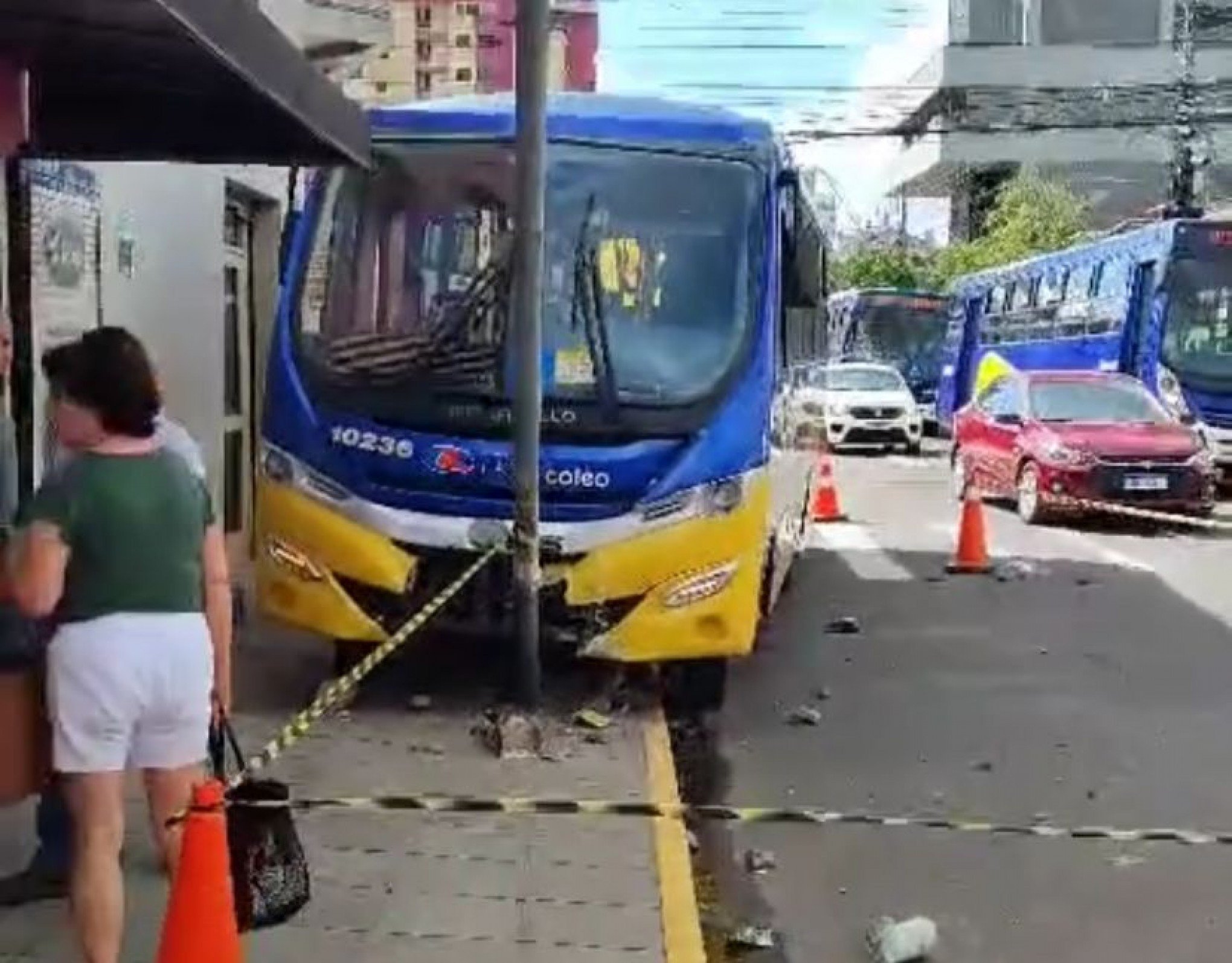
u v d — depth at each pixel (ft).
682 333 30.42
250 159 27.43
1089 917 22.38
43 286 29.58
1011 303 109.29
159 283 36.55
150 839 21.68
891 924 21.45
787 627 44.39
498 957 19.01
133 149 26.71
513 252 29.48
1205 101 146.41
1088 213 168.96
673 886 21.50
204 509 16.90
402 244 30.81
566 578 29.63
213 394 40.37
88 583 16.05
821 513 70.95
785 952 21.16
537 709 29.53
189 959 15.26
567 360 29.96
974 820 26.63
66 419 16.22
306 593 30.17
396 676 33.06
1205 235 80.69
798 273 34.17
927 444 126.00
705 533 29.81
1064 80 167.22
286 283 31.09
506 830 23.68
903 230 201.77
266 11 44.78
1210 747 31.58
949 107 170.91
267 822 18.28
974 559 55.26
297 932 19.53
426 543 29.71
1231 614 46.83
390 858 22.36
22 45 19.93
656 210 30.83
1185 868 24.43
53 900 19.69
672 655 29.99
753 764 30.25
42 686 16.78
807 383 45.70
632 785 26.27
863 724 33.40
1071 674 38.45
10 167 28.12
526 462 28.81
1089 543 63.16
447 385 29.89
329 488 30.07
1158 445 67.77
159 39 19.49
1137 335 84.84
